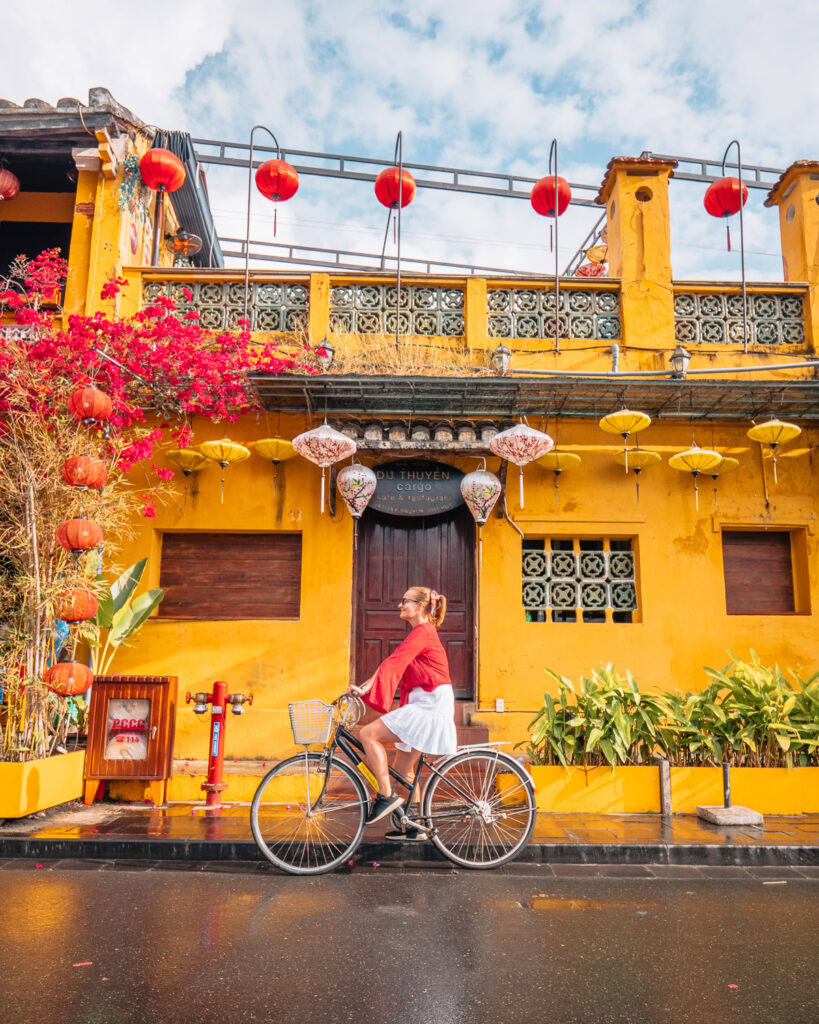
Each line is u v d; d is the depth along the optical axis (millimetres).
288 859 4938
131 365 7188
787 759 6305
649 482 8164
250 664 7770
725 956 3400
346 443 6980
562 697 6539
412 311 8422
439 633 8062
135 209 9023
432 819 4996
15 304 7844
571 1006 2871
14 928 3684
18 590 6648
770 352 8406
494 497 7566
